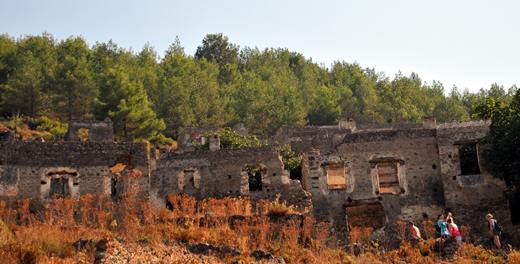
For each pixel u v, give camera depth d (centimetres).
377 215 3625
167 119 6316
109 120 5241
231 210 3155
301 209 3516
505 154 3278
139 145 3616
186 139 5512
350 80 9475
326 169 3581
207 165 3725
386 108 8112
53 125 6078
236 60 10294
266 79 9100
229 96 7412
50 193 3416
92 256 2056
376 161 3559
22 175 3397
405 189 3512
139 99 5669
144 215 2959
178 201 3381
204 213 3150
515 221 3338
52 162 3472
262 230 2716
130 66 7600
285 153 4338
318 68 10488
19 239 2172
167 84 6612
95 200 3378
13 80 6297
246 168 3716
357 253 2708
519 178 3147
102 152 3559
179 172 3703
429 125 5228
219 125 6344
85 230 2536
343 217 3491
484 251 2581
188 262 2116
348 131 5609
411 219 3453
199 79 7138
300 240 2841
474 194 3388
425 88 9569
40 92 6331
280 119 6862
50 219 2750
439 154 3481
